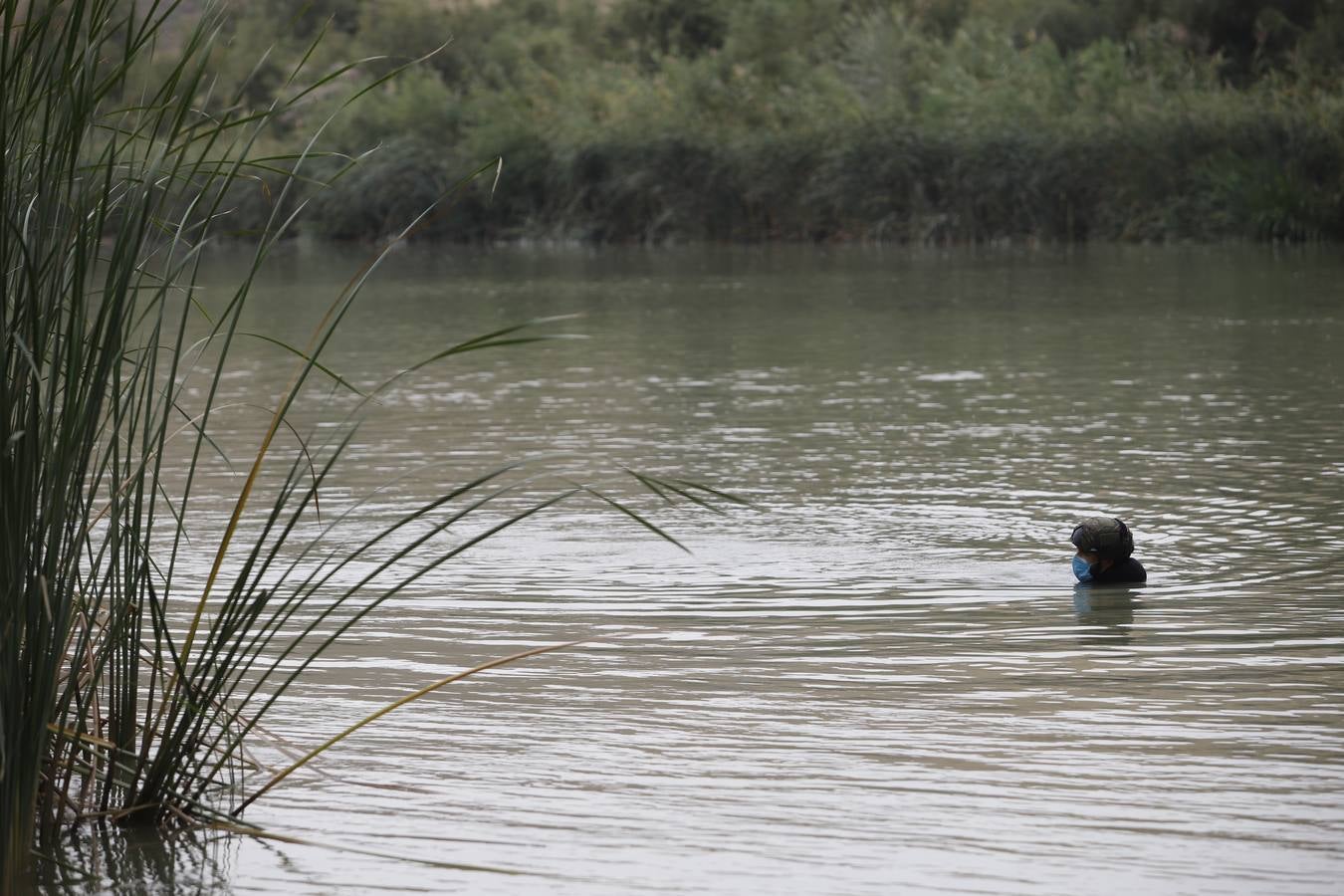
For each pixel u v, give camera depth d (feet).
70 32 56.70
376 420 171.01
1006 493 125.80
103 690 74.23
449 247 606.14
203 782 63.52
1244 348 221.05
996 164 495.41
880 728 71.92
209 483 134.82
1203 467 134.62
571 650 85.25
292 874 57.88
